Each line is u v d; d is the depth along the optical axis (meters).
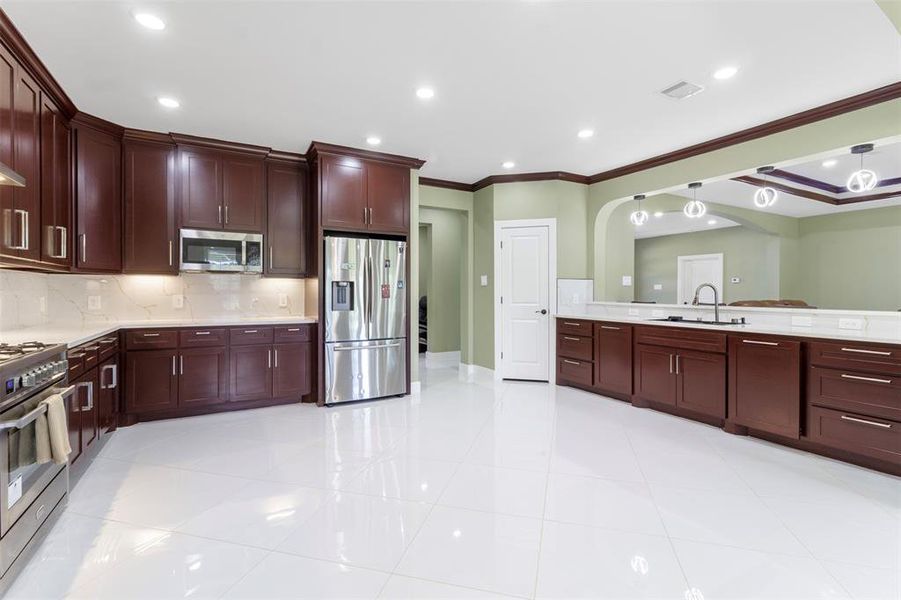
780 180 5.48
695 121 3.50
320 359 4.08
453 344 6.72
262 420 3.69
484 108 3.26
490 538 1.95
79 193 3.23
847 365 2.75
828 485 2.49
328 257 4.10
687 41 2.41
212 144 3.88
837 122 3.15
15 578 1.65
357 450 3.01
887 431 2.58
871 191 5.90
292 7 2.10
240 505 2.24
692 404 3.65
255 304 4.38
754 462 2.82
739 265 8.27
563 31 2.31
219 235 3.93
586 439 3.24
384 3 2.07
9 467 1.62
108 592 1.59
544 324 5.19
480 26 2.27
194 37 2.34
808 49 2.47
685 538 1.95
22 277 3.11
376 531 2.00
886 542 1.92
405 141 3.98
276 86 2.90
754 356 3.22
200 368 3.72
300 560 1.78
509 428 3.50
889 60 2.58
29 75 2.48
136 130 3.59
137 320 3.83
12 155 2.28
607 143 4.02
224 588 1.61
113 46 2.41
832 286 7.23
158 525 2.04
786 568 1.74
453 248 6.71
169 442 3.15
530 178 5.14
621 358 4.30
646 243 10.01
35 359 1.86
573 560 1.79
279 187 4.24
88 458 2.79
